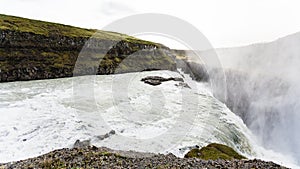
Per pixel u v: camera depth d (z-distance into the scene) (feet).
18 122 63.87
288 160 67.56
